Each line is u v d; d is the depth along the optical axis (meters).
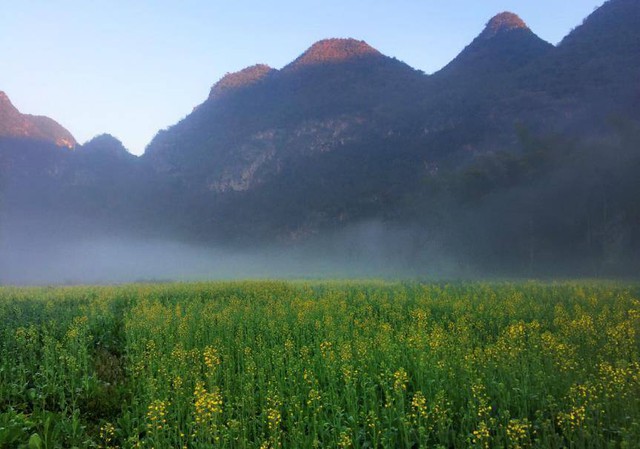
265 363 10.96
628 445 6.77
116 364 13.27
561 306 16.41
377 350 11.15
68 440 8.45
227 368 10.69
